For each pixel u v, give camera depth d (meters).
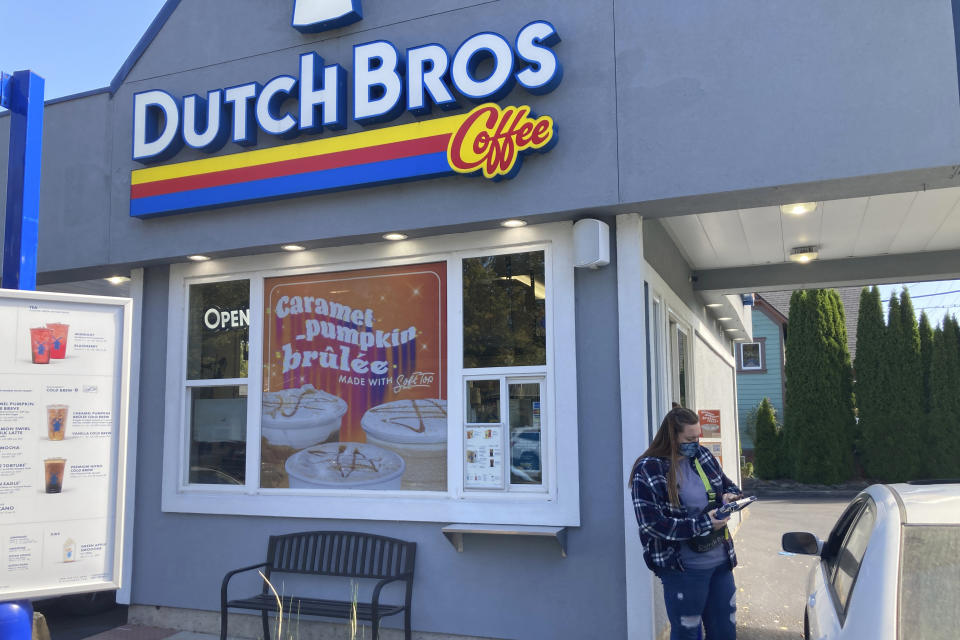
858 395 19.88
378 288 6.55
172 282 7.29
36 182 4.00
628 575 5.45
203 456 7.09
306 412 6.70
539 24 5.64
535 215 5.70
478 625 5.88
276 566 6.52
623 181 5.47
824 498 17.83
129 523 7.18
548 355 5.87
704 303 10.91
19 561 3.67
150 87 7.21
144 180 6.95
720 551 4.24
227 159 6.63
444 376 6.25
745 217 7.38
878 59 4.99
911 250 8.98
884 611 2.56
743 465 21.55
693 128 5.34
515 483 5.94
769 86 5.20
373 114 6.06
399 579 5.89
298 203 6.47
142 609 7.05
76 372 3.89
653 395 6.34
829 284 9.72
